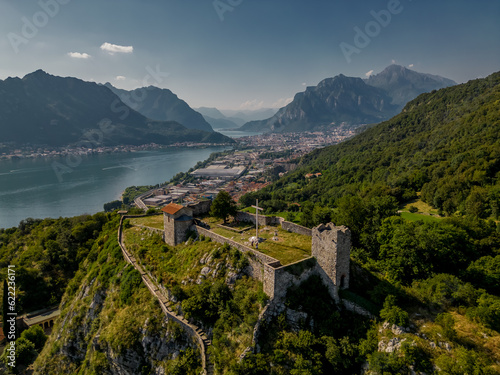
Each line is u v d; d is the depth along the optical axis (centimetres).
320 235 4978
